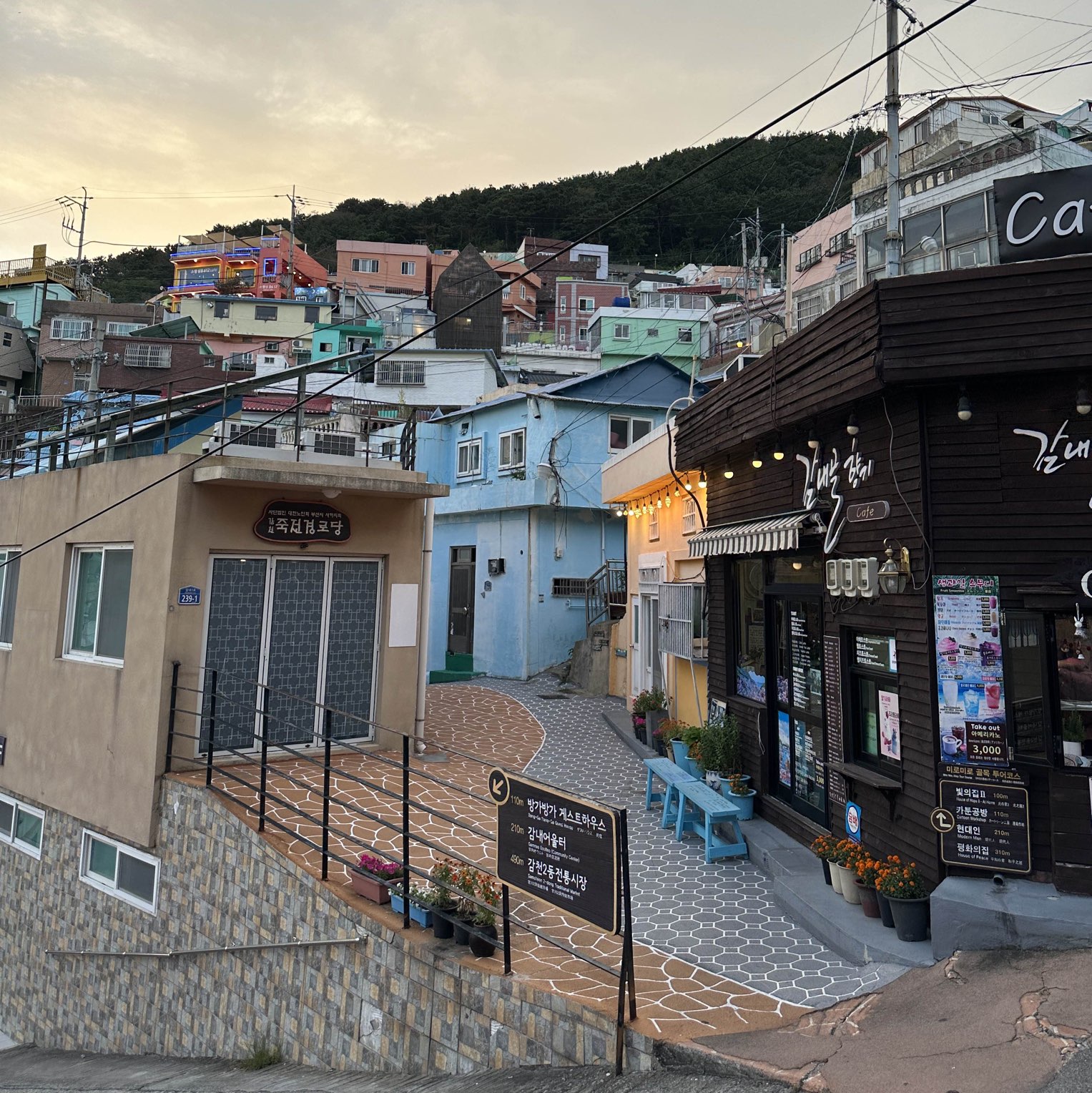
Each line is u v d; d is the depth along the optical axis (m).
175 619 8.76
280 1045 6.57
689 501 11.55
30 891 10.20
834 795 7.07
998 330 5.36
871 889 5.63
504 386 33.00
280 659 9.72
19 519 11.69
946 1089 3.58
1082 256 5.21
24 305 47.03
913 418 5.84
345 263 56.84
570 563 20.84
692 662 11.38
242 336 43.09
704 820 8.30
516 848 4.94
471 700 16.14
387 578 10.50
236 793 8.22
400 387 31.39
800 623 8.02
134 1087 6.78
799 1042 4.16
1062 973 4.45
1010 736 5.31
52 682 10.31
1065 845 5.11
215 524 9.12
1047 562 5.35
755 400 8.09
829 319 6.44
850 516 6.71
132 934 8.58
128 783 8.83
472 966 5.09
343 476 9.38
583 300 48.97
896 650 6.05
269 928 6.88
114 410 13.73
